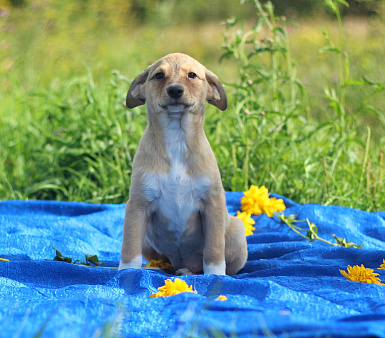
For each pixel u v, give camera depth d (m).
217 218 4.25
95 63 13.60
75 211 6.48
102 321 2.80
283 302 3.17
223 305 3.03
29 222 5.91
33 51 13.34
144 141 4.33
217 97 4.70
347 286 3.60
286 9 21.05
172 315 2.98
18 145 8.38
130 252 4.14
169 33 18.86
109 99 8.27
